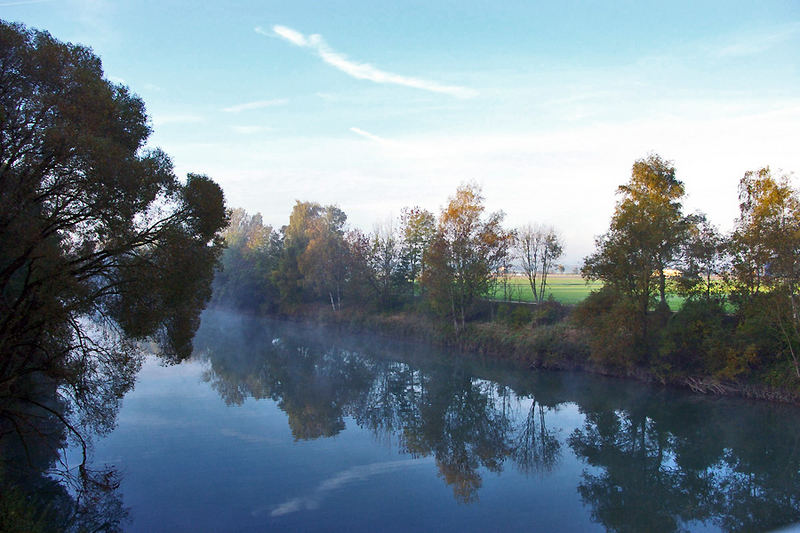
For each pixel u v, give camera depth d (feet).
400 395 118.21
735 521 57.21
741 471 71.31
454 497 62.75
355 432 89.76
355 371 144.66
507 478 69.51
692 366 107.86
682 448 80.23
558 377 125.59
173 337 72.69
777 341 95.45
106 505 57.88
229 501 59.62
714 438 83.35
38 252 52.49
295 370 145.69
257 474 68.23
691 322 105.29
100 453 74.90
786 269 90.17
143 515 55.57
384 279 211.61
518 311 152.46
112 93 60.18
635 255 112.57
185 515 55.83
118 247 57.41
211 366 150.51
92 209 53.47
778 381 93.04
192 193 65.67
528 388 119.24
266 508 58.03
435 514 57.72
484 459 77.41
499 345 148.05
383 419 98.94
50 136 47.19
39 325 52.60
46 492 60.18
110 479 65.26
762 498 63.00
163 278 60.54
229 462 72.54
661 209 109.19
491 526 54.90
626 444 83.41
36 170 50.62
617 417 96.17
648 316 114.62
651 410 98.02
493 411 104.06
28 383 67.51
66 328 56.29
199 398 110.83
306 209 265.13
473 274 163.22
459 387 123.13
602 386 115.03
